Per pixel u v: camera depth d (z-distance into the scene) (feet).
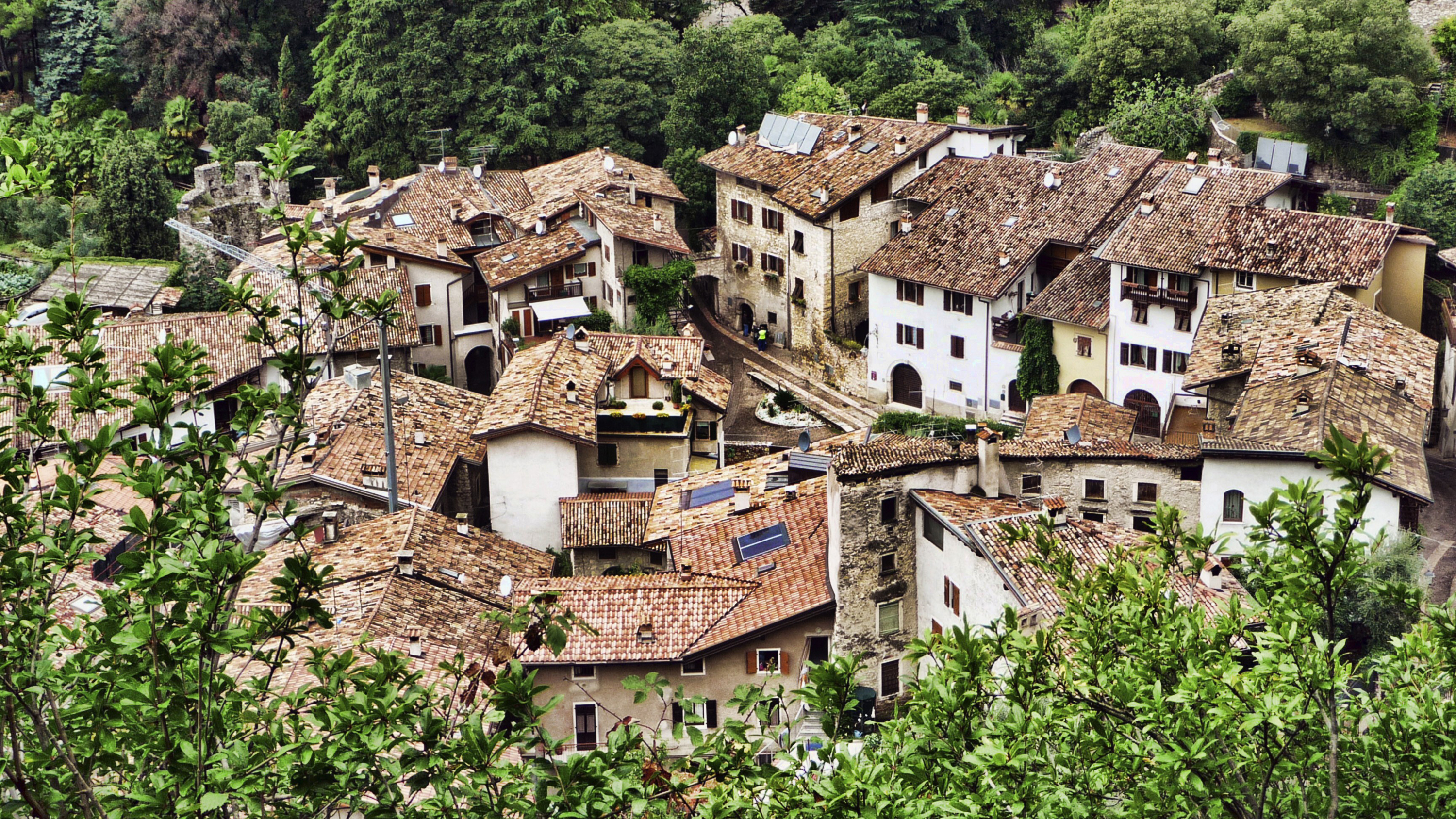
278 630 93.09
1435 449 319.68
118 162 458.09
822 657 238.07
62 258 104.83
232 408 354.74
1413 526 229.04
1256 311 298.15
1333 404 248.32
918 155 408.26
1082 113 473.26
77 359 97.86
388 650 227.61
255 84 541.34
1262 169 398.21
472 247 410.52
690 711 96.78
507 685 91.61
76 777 85.87
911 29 522.47
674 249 394.73
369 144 485.97
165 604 92.89
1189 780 96.07
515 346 383.24
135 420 92.99
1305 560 96.78
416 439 313.94
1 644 89.51
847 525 233.35
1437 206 374.22
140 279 434.30
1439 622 100.78
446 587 252.01
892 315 383.24
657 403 331.57
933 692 101.91
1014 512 230.27
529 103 476.54
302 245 101.55
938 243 379.76
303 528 95.81
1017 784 96.22
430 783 90.07
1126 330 338.54
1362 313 289.12
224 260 434.30
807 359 413.59
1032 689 104.12
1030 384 356.18
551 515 309.01
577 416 313.94
